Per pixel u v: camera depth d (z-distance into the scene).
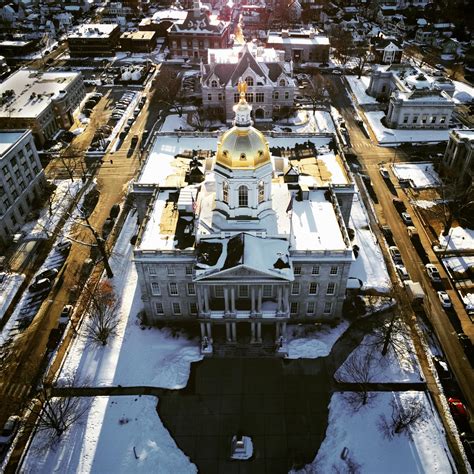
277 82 155.75
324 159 101.81
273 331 81.44
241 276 71.06
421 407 69.44
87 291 91.25
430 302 88.06
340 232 81.31
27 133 113.88
